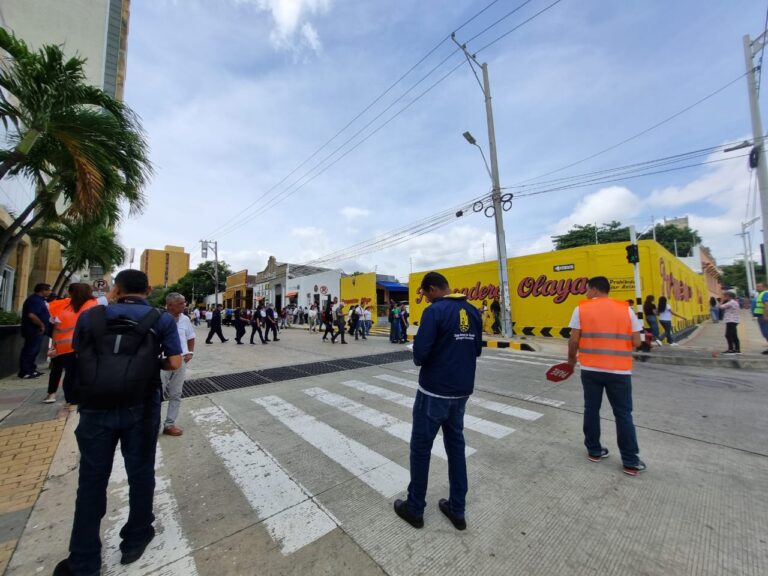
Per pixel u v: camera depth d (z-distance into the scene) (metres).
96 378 1.95
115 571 2.04
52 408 4.97
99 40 22.05
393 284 28.33
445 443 2.60
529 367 8.35
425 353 2.45
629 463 3.21
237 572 2.04
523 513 2.63
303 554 2.20
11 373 7.11
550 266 14.88
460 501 2.48
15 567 2.08
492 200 14.51
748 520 2.53
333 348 12.29
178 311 4.21
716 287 45.69
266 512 2.64
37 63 4.95
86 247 11.33
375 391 6.18
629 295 13.02
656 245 13.05
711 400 5.55
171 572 2.04
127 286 2.28
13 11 18.58
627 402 3.27
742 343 11.96
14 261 11.20
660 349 10.49
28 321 6.93
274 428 4.39
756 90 10.14
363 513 2.64
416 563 2.13
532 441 3.99
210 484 3.04
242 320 13.76
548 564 2.12
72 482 3.07
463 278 18.23
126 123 5.84
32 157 6.35
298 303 31.50
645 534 2.39
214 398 5.70
